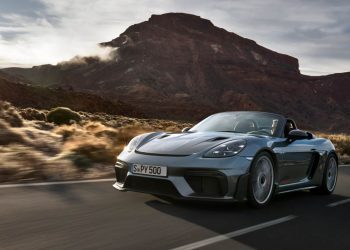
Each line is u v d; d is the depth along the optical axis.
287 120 6.33
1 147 9.48
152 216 4.54
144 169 4.98
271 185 5.45
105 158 8.96
